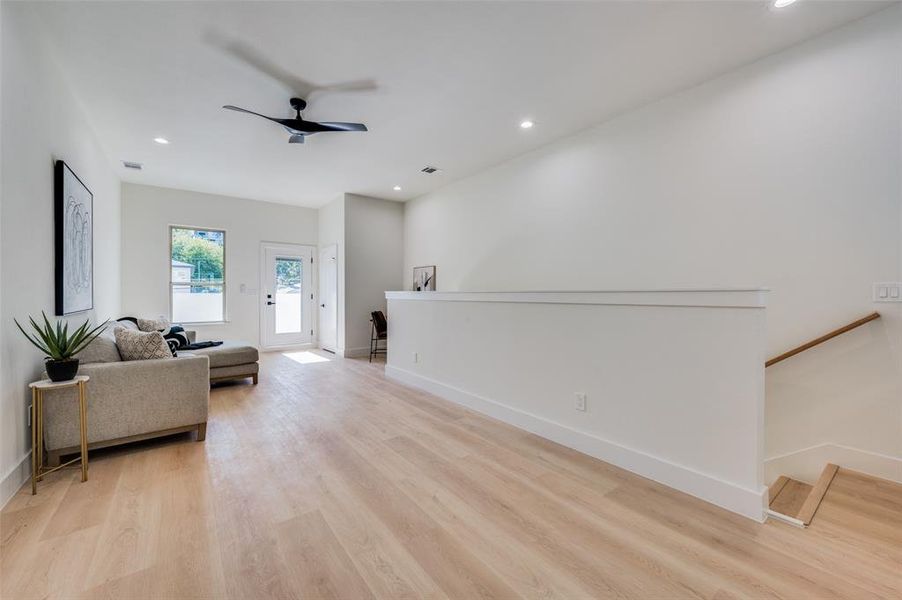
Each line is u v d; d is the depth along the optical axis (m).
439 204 6.00
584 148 3.88
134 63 2.71
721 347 1.97
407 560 1.56
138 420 2.53
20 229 2.08
